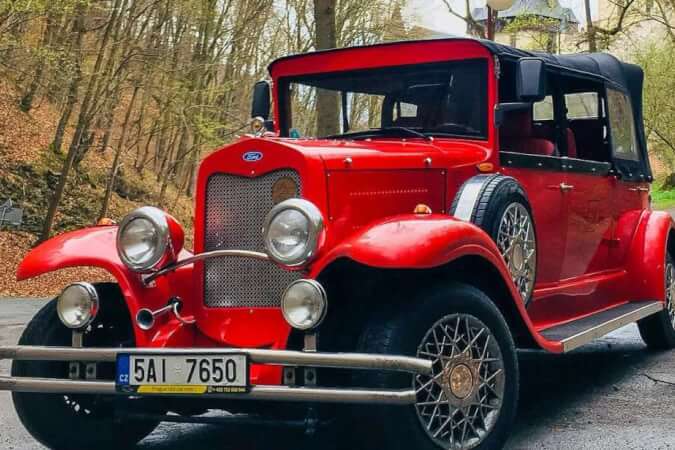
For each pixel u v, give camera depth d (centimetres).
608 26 2750
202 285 447
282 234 394
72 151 1767
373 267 419
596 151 693
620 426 500
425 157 479
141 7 1934
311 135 686
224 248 445
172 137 2519
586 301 633
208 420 412
